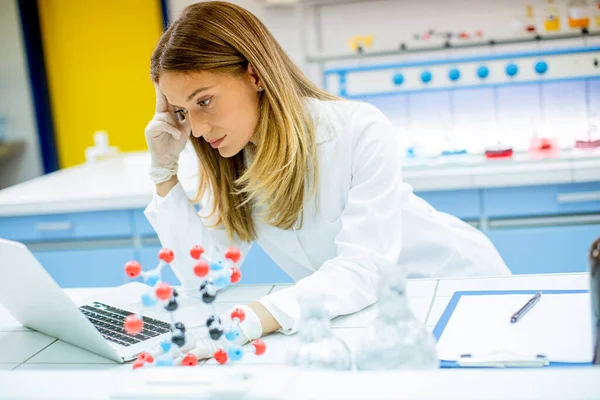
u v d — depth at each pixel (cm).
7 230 295
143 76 455
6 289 124
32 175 471
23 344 130
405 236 171
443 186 267
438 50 329
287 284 157
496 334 109
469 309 123
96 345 119
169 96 136
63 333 126
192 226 162
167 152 161
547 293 126
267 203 155
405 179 270
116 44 453
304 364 85
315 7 372
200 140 156
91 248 295
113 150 384
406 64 321
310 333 88
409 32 363
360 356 87
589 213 267
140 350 119
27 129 465
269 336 123
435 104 322
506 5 349
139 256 288
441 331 114
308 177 149
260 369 74
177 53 132
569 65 305
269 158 142
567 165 259
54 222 290
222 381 71
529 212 267
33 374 79
